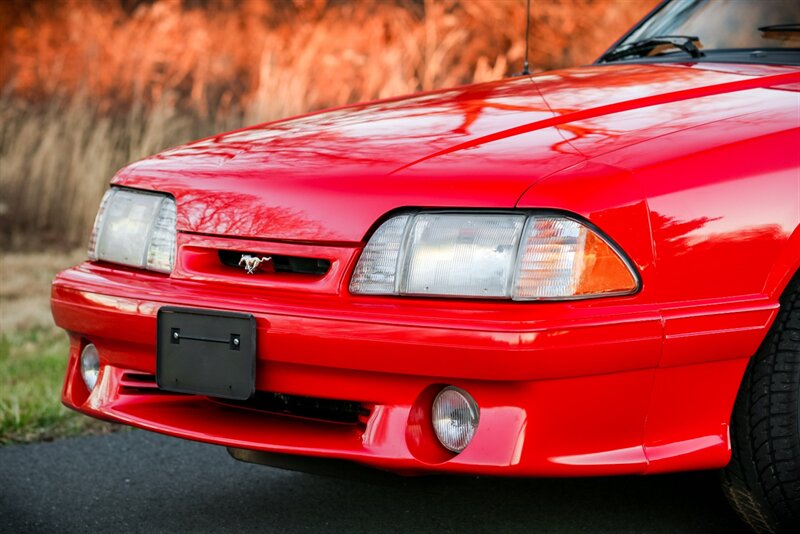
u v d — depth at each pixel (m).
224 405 3.23
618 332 2.77
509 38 10.26
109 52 10.98
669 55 4.38
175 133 10.01
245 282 3.08
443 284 2.85
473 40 10.43
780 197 3.05
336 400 3.08
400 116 3.56
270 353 2.95
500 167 2.94
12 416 4.73
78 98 10.20
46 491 3.94
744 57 4.16
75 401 3.47
